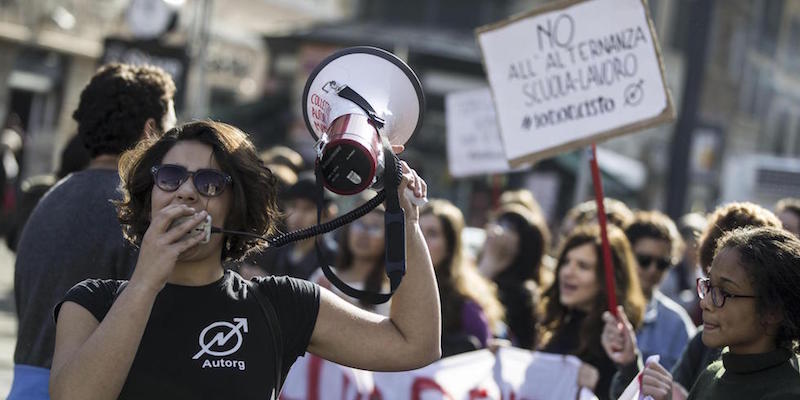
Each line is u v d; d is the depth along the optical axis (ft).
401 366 9.18
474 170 29.09
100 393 8.01
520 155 15.89
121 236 11.60
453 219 17.57
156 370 8.39
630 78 15.21
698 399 10.55
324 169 8.97
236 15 79.46
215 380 8.46
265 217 9.12
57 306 8.77
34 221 11.84
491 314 17.69
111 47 41.93
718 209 14.01
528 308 19.43
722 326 10.09
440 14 74.49
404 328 9.20
